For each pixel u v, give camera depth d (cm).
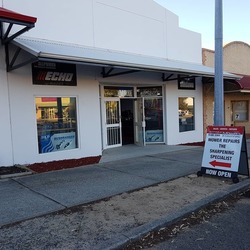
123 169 818
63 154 948
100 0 1052
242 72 1820
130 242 399
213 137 737
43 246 377
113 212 495
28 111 856
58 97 940
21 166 812
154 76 1259
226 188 632
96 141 1038
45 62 888
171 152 1112
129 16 1158
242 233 432
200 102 1506
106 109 1202
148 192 607
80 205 528
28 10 864
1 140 803
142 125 1296
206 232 438
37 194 588
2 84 802
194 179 710
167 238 419
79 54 787
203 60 1545
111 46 1089
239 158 684
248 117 1878
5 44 793
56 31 930
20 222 453
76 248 372
